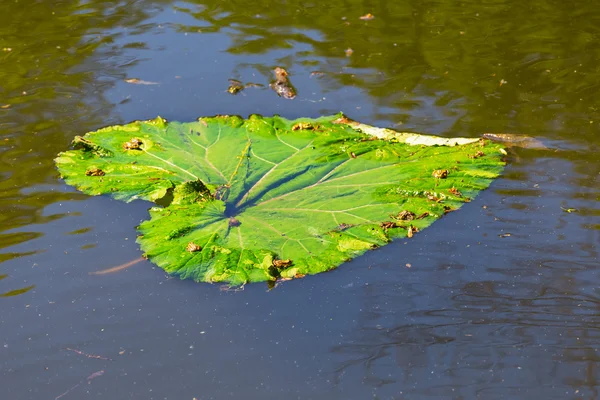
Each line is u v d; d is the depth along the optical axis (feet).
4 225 15.85
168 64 22.50
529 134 18.71
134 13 25.75
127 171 17.63
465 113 19.77
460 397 12.13
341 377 12.51
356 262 14.97
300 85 21.31
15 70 22.09
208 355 12.88
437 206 16.37
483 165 17.48
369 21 24.97
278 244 15.43
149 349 13.01
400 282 14.48
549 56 22.50
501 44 23.27
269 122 19.42
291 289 14.33
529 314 13.67
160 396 12.11
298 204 16.69
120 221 16.15
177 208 16.49
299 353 12.94
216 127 19.27
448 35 23.90
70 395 12.16
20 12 25.71
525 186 16.83
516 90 20.79
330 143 18.60
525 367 12.67
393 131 18.98
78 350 13.01
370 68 22.13
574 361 12.74
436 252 15.19
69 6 26.27
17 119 19.63
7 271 14.69
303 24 24.85
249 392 12.20
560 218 15.88
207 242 15.46
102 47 23.45
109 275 14.67
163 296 14.15
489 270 14.70
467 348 13.02
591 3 25.81
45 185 17.13
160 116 19.98
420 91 20.90
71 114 19.97
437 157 17.85
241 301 14.05
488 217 16.05
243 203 16.78
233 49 23.31
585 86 20.83
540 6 25.76
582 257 14.88
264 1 26.50
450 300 14.06
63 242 15.49
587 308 13.75
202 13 25.68
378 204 16.58
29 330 13.41
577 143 18.28
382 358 12.84
